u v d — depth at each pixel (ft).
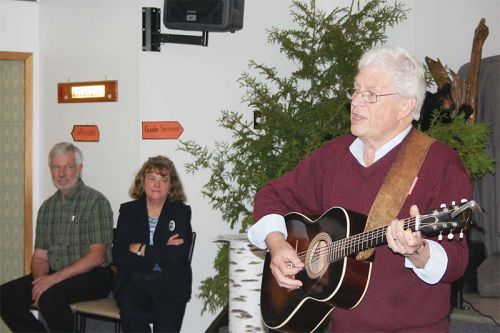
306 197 7.59
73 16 16.34
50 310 13.57
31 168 17.19
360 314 6.69
